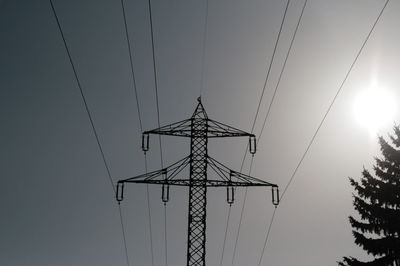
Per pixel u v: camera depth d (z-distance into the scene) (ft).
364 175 101.76
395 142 102.89
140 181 91.66
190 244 89.51
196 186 91.97
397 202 97.25
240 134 95.20
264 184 93.71
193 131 94.38
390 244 95.40
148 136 94.17
